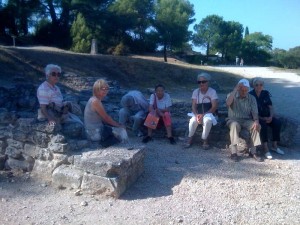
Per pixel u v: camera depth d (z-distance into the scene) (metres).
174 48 30.80
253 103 4.76
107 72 15.89
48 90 4.17
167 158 4.56
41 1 26.45
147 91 12.10
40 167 3.87
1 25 25.88
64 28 27.69
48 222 3.06
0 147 4.13
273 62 44.41
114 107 6.30
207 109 5.06
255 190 3.72
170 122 5.20
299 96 13.79
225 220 3.14
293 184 3.89
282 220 3.15
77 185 3.56
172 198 3.52
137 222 3.09
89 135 4.05
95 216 3.16
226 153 4.85
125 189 3.61
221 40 45.22
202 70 19.11
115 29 27.62
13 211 3.23
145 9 28.86
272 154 4.90
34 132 3.91
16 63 13.46
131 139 5.29
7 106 5.67
